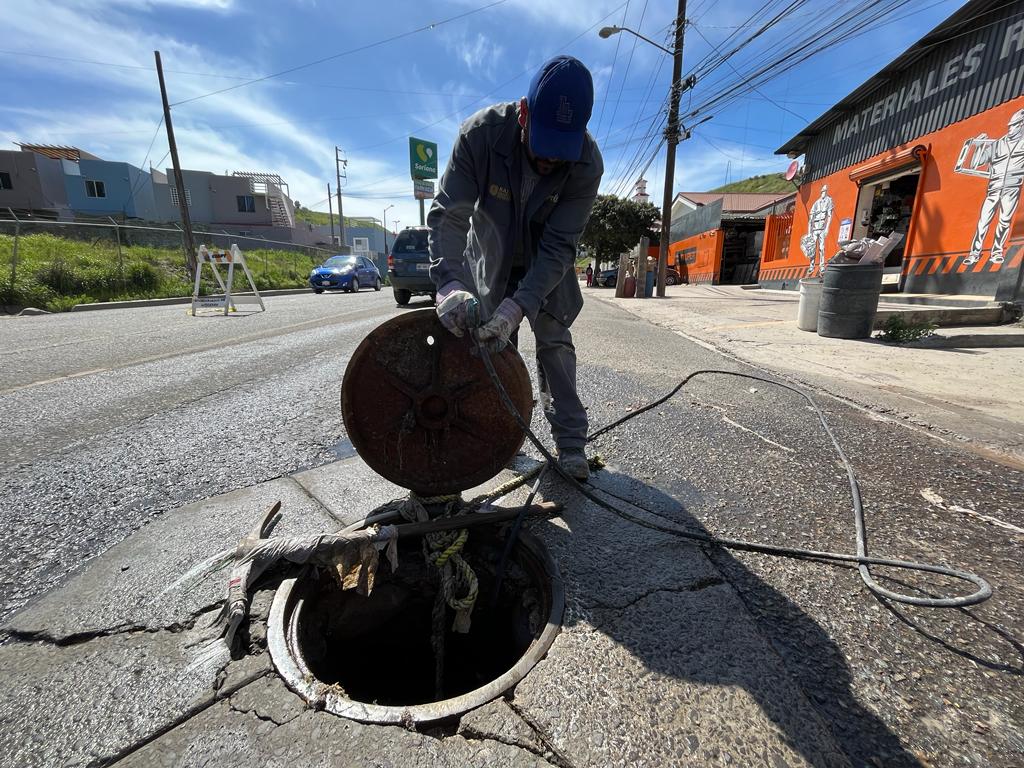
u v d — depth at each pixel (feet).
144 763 3.23
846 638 4.33
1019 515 6.46
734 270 78.64
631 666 3.98
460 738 3.39
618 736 3.39
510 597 5.60
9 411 10.64
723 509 6.61
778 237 53.98
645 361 16.30
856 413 10.69
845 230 39.32
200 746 3.34
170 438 9.11
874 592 4.89
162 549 5.60
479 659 5.86
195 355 17.04
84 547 5.67
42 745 3.36
